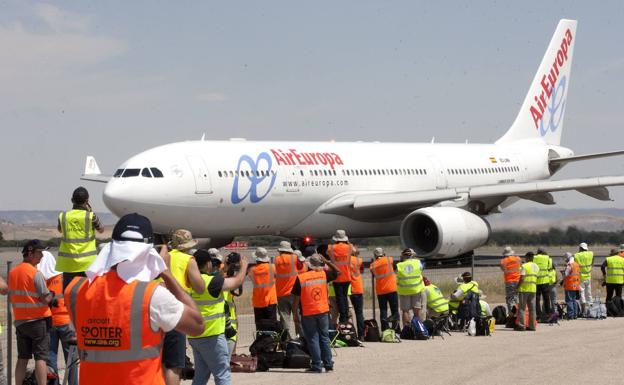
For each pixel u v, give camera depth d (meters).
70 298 4.88
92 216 11.16
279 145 29.55
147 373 4.78
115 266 4.82
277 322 13.40
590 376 11.24
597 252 47.41
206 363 9.62
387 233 33.66
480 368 12.09
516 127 42.97
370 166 32.59
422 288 16.53
